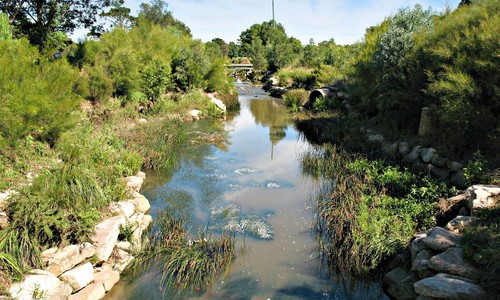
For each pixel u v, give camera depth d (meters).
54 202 6.89
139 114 18.36
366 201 8.44
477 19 9.90
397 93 12.01
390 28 12.74
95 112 15.74
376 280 6.35
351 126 15.31
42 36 17.86
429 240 5.86
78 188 7.65
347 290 6.22
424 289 4.93
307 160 13.12
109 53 19.12
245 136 18.44
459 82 8.80
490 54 8.45
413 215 7.45
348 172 10.91
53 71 10.91
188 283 6.43
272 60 48.62
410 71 11.65
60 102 10.45
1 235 5.84
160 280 6.52
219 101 24.81
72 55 19.36
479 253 5.18
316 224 8.41
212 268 6.73
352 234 7.20
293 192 10.68
